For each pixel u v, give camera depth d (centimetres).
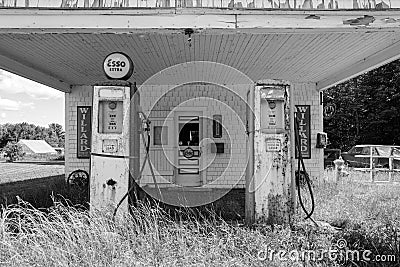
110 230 477
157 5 498
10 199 840
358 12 503
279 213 587
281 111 596
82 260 401
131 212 577
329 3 502
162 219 546
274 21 503
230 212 706
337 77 1047
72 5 496
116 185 582
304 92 1191
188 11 498
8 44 728
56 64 911
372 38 700
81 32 515
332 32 524
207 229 536
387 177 1390
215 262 402
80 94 1197
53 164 3100
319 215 669
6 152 3719
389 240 480
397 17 505
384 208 726
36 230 459
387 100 2591
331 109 1659
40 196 888
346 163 1931
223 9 499
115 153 586
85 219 513
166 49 789
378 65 841
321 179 1163
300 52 809
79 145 1188
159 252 428
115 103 592
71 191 944
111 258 407
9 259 403
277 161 592
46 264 394
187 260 404
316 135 1183
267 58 867
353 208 726
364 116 2739
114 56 622
